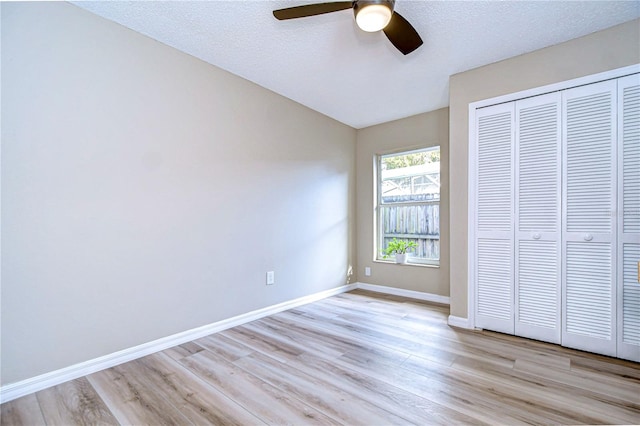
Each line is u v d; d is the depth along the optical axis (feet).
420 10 6.04
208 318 8.03
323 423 4.55
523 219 7.70
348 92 9.98
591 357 6.63
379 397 5.20
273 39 7.07
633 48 6.41
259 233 9.39
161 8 5.97
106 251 6.27
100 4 5.85
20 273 5.28
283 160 10.23
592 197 6.85
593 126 6.84
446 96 10.31
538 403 5.00
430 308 10.41
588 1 5.79
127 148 6.57
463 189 8.60
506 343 7.40
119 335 6.44
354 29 6.71
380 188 13.41
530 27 6.62
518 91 7.76
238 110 8.82
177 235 7.42
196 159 7.80
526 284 7.66
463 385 5.56
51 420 4.65
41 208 5.49
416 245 12.25
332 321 9.07
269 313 9.64
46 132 5.54
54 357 5.62
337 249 12.54
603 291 6.71
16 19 5.24
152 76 6.99
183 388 5.49
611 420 4.57
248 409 4.89
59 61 5.69
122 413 4.80
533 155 7.57
